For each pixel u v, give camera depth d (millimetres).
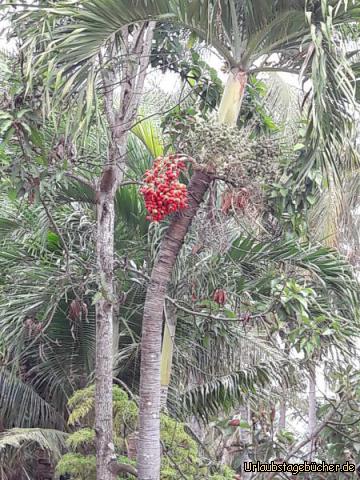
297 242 5867
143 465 3904
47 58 3945
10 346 5957
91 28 3893
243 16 4555
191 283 5633
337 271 5957
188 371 7125
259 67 4645
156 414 3986
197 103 5844
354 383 5031
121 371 7031
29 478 7188
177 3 4133
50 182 4367
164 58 5801
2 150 3955
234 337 6871
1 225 6191
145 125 6113
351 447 5168
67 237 6258
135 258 6328
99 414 4422
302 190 4375
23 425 7055
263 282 5711
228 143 3926
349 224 8695
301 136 4270
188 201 4047
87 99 3779
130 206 6254
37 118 4043
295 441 5609
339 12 4078
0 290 6066
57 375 7184
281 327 4676
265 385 7168
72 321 6523
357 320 5871
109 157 4730
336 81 3863
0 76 4168
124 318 6742
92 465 5004
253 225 5934
